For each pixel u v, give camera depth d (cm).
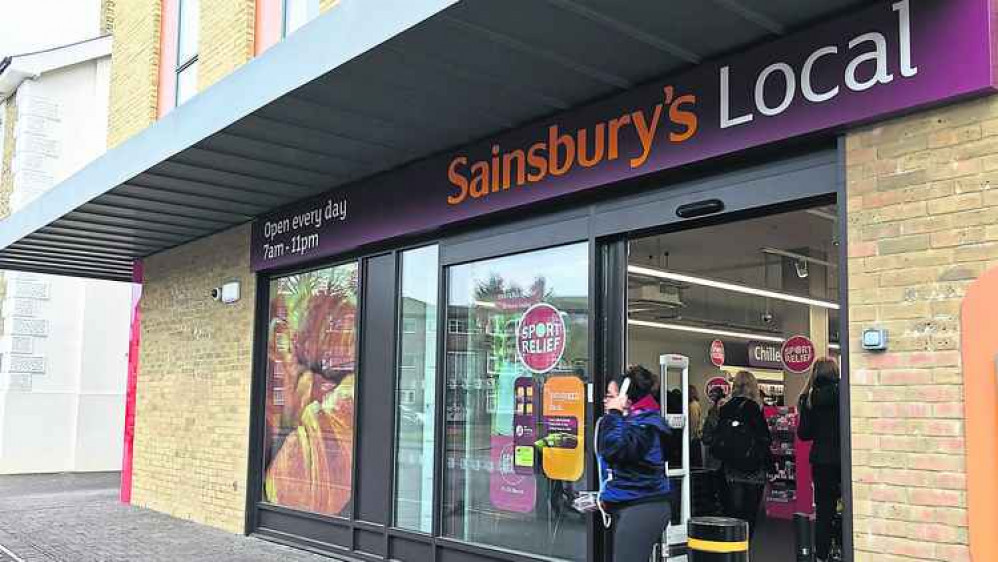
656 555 649
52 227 1047
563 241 641
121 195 886
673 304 1466
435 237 774
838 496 710
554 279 657
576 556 615
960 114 418
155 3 1218
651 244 1191
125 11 1322
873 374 438
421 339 787
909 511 418
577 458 621
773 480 1062
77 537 944
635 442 514
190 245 1139
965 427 402
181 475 1105
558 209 649
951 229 416
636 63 539
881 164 445
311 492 897
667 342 1666
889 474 427
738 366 1734
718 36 498
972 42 407
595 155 598
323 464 884
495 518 690
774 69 493
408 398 794
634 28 491
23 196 1812
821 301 1398
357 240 828
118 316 1861
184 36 1166
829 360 710
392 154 745
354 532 826
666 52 522
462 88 588
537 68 550
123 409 1844
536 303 670
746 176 523
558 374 645
